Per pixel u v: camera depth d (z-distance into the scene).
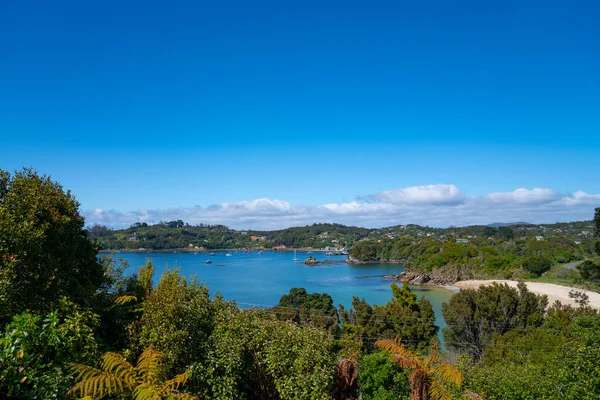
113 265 16.25
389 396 10.54
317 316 35.94
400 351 11.24
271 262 166.25
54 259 9.61
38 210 9.59
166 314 8.77
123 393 6.92
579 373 11.85
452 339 32.38
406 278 101.00
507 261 92.94
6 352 5.49
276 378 9.14
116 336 10.95
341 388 10.28
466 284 88.31
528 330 28.14
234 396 8.71
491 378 13.75
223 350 8.84
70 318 7.37
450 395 11.09
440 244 120.12
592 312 27.94
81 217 11.48
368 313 35.41
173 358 8.59
